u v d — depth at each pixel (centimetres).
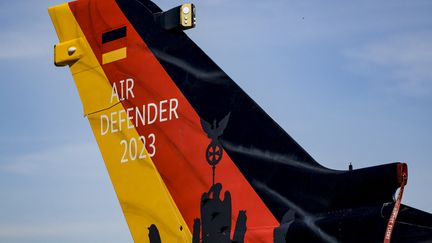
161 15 2283
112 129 2336
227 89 2181
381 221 1889
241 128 2147
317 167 2027
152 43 2292
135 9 2327
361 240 1908
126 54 2327
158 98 2269
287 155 2075
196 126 2209
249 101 2150
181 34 2259
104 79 2356
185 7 2247
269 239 2039
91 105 2375
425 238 1845
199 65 2228
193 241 2172
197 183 2186
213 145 2177
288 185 2053
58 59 2420
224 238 2120
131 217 2286
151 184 2258
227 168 2148
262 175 2095
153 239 2244
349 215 1944
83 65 2391
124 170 2308
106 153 2344
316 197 2008
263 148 2109
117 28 2345
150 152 2267
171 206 2222
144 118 2284
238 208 2112
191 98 2223
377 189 1923
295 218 2023
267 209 2073
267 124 2117
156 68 2280
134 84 2308
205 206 2166
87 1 2392
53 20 2442
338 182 1984
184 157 2212
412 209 1902
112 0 2358
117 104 2333
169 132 2242
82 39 2395
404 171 1911
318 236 1964
